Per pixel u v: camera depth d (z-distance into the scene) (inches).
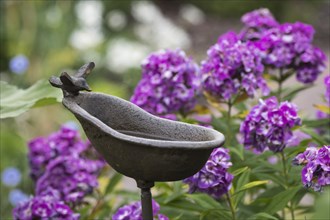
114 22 252.4
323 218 67.5
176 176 61.3
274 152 72.9
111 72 214.7
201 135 63.0
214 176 69.5
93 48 213.9
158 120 64.0
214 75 78.5
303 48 81.9
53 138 88.4
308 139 77.2
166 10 327.0
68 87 62.5
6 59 211.9
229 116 80.0
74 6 214.4
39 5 197.6
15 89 79.6
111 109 64.1
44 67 188.7
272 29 82.9
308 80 83.1
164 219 71.1
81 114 61.1
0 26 211.3
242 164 76.0
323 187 68.0
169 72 80.4
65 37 201.6
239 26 306.0
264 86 79.2
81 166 83.9
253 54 78.9
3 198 123.7
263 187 78.7
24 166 130.0
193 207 73.7
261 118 72.3
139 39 239.6
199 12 317.7
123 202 84.1
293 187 72.9
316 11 311.7
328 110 79.8
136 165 61.1
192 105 82.6
